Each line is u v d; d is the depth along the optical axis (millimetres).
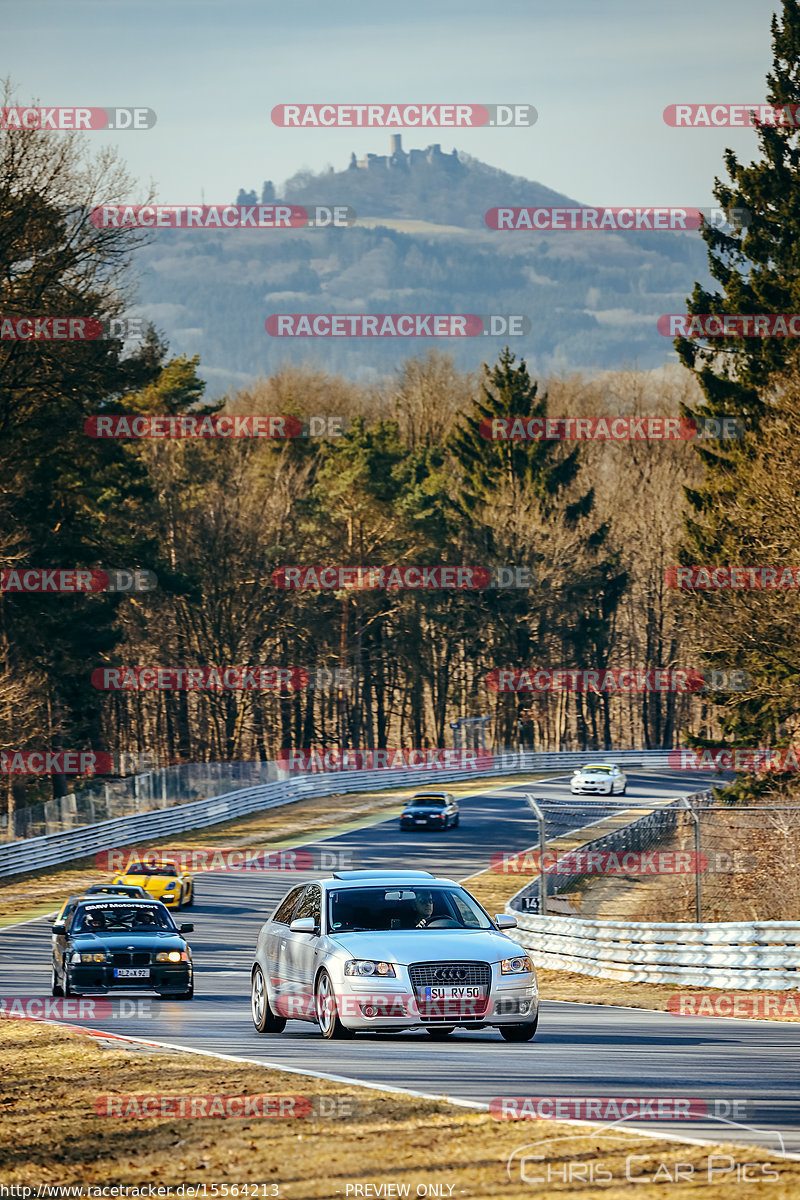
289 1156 32000
